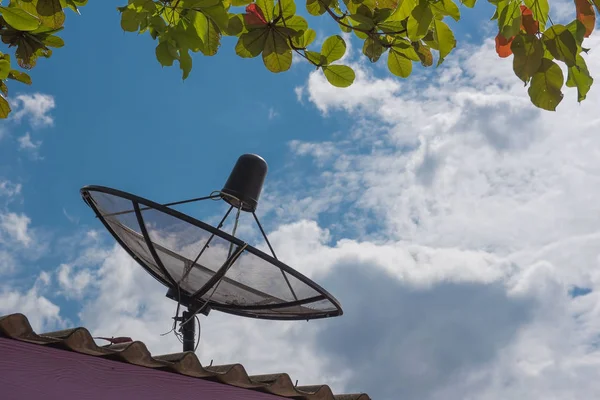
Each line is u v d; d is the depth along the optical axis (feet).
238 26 8.05
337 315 15.81
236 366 9.56
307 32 8.58
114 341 10.57
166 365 8.82
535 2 6.79
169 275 14.84
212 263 14.67
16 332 7.50
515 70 6.77
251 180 16.42
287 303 15.49
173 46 7.93
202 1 7.48
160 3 7.95
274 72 8.83
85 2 9.58
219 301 15.79
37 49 10.59
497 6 7.03
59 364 8.13
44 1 9.12
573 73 6.94
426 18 7.14
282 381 10.19
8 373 7.85
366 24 8.29
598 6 6.69
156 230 14.35
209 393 9.64
